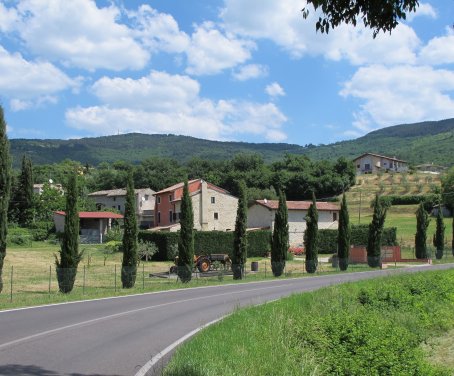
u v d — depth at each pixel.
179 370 8.70
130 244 29.42
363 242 61.62
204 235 52.47
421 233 52.50
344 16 6.63
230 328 13.02
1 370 9.14
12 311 17.91
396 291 22.17
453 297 23.45
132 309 18.84
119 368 9.55
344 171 102.69
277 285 29.91
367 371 10.77
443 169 126.31
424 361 12.09
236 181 103.81
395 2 6.38
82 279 35.25
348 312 18.25
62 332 13.50
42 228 73.62
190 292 26.16
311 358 10.67
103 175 118.81
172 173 113.94
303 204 67.06
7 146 23.92
